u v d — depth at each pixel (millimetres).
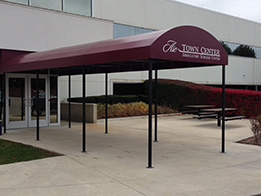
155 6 21859
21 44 12289
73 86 17531
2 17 11758
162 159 7250
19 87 12531
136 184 5355
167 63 9594
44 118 13328
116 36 19547
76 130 12203
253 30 30375
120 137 10477
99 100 16969
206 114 16016
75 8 15070
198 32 7480
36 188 5141
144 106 17672
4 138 10195
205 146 8852
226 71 27359
